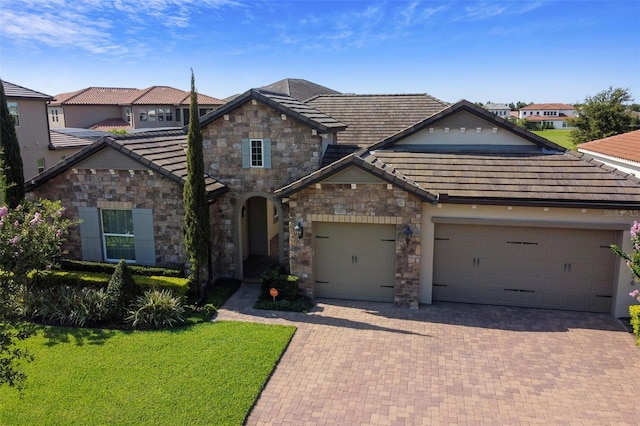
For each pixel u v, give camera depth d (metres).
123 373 11.09
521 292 15.26
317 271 16.02
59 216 14.66
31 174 31.39
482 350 12.41
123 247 17.36
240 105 16.95
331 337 13.14
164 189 16.39
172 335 13.07
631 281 14.21
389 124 22.14
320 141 16.81
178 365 11.45
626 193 14.07
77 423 9.34
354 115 23.28
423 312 14.85
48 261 13.16
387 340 12.95
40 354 12.00
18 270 10.48
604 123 49.03
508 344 12.73
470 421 9.60
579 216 14.38
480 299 15.56
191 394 10.27
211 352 12.08
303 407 10.03
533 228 14.88
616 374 11.27
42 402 9.99
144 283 15.12
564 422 9.56
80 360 11.70
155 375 11.01
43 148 32.31
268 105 16.73
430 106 23.48
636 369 11.48
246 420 9.59
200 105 56.53
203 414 9.60
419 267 14.98
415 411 9.91
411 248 14.91
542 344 12.73
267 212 20.61
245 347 12.34
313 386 10.78
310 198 15.29
